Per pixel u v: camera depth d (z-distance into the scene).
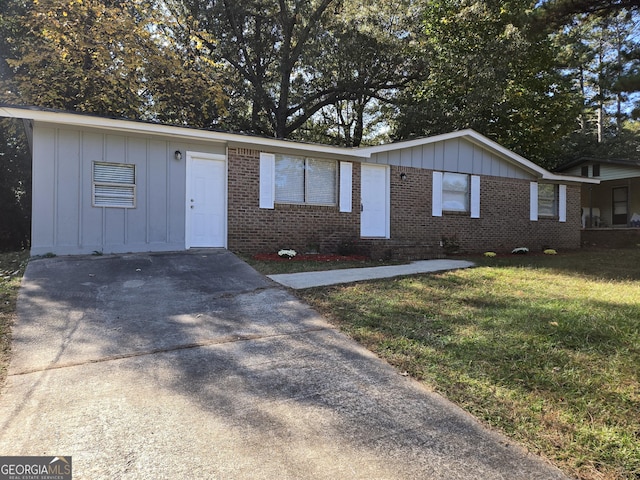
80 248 8.18
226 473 2.25
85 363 3.63
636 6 9.50
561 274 8.09
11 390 3.15
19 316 4.74
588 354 3.83
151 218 8.80
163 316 4.93
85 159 8.21
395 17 20.53
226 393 3.16
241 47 20.67
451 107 18.59
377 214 11.58
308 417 2.85
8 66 14.16
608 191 20.28
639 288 6.69
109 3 14.00
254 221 9.77
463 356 3.84
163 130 8.60
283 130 21.64
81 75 13.08
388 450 2.50
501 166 13.74
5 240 15.73
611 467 2.34
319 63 20.83
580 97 19.95
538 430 2.71
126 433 2.61
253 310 5.22
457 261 10.19
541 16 9.99
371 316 4.99
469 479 2.25
